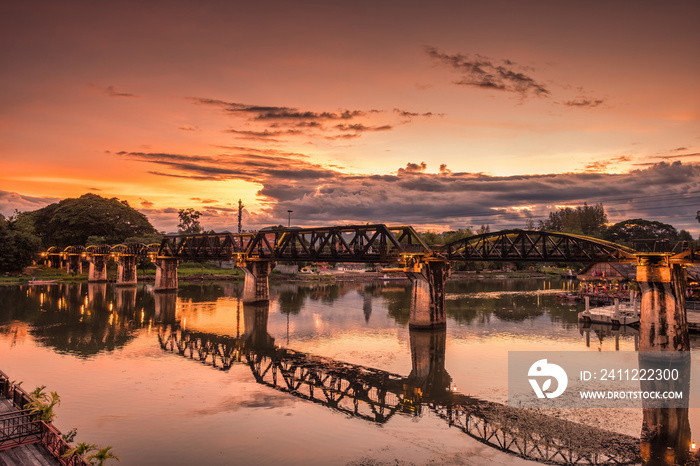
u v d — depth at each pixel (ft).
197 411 112.57
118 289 400.47
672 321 148.25
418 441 95.96
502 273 631.56
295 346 183.32
